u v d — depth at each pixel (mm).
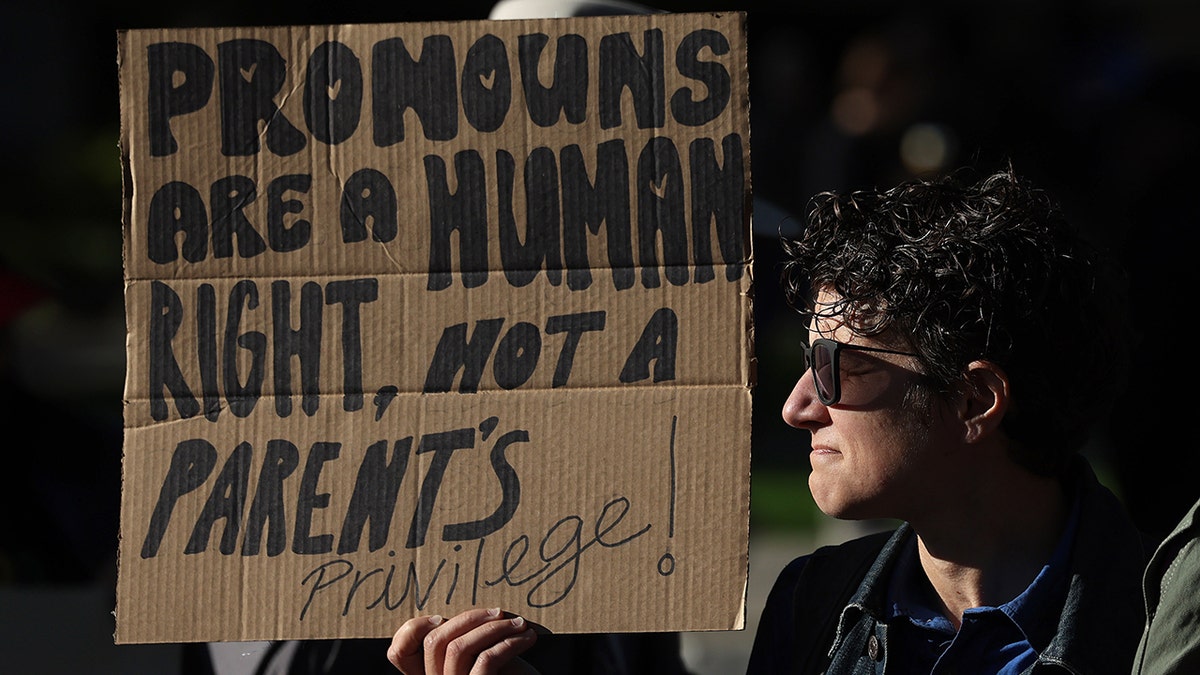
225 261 3381
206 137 3381
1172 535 2717
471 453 3344
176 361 3371
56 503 5641
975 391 3061
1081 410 3156
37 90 19719
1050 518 3174
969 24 13852
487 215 3365
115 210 18250
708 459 3312
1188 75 6824
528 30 3381
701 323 3332
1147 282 6410
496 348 3355
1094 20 14336
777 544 10352
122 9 19750
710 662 8109
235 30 3391
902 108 9883
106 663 5473
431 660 3273
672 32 3365
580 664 4113
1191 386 6348
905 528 3377
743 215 3340
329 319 3367
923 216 3180
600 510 3318
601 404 3338
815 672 3355
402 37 3391
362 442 3354
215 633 3332
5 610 5516
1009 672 3025
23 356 6371
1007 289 3039
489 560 3324
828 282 3201
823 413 3195
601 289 3354
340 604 3332
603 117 3367
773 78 15961
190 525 3350
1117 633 2979
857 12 18109
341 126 3391
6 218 17328
